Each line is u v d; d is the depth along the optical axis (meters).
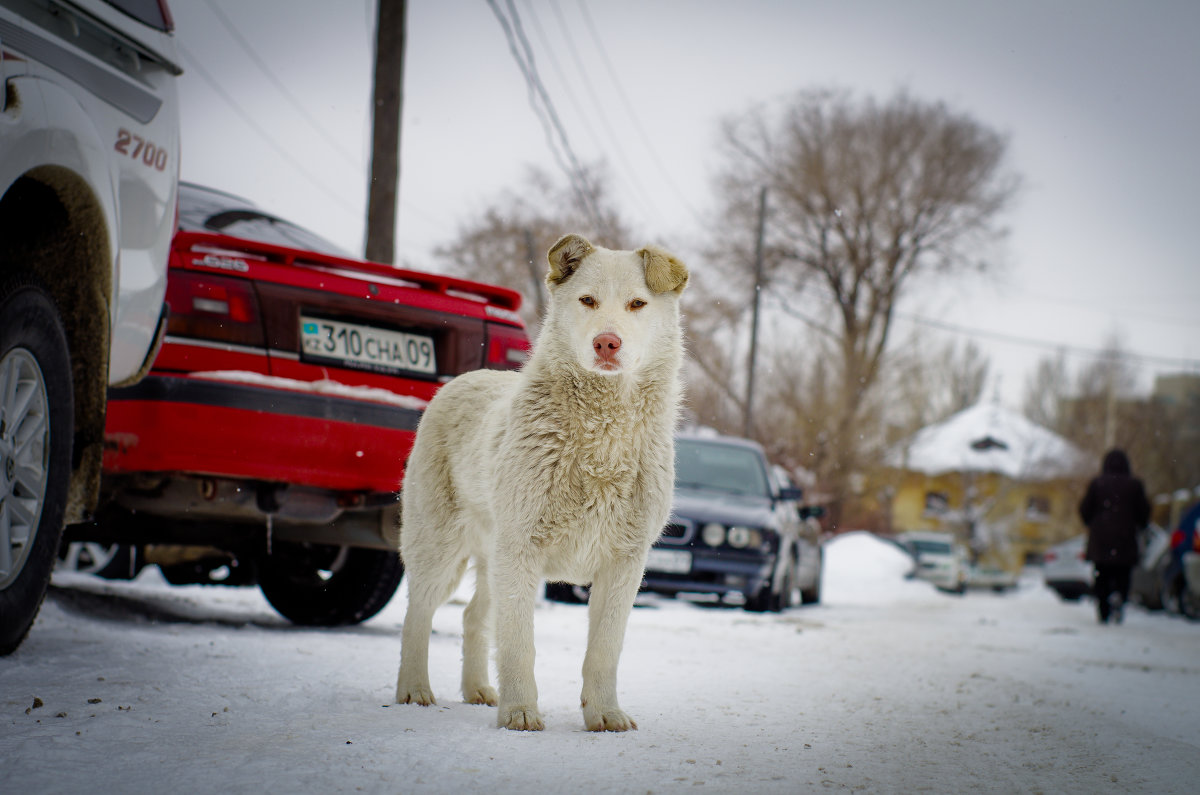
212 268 5.68
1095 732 4.90
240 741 3.36
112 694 3.97
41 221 4.55
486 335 6.54
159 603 7.51
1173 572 18.64
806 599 15.54
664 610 11.05
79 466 4.88
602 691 4.04
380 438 5.96
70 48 4.36
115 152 4.66
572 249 4.32
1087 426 70.50
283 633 6.36
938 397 70.00
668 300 4.36
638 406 4.18
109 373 4.89
